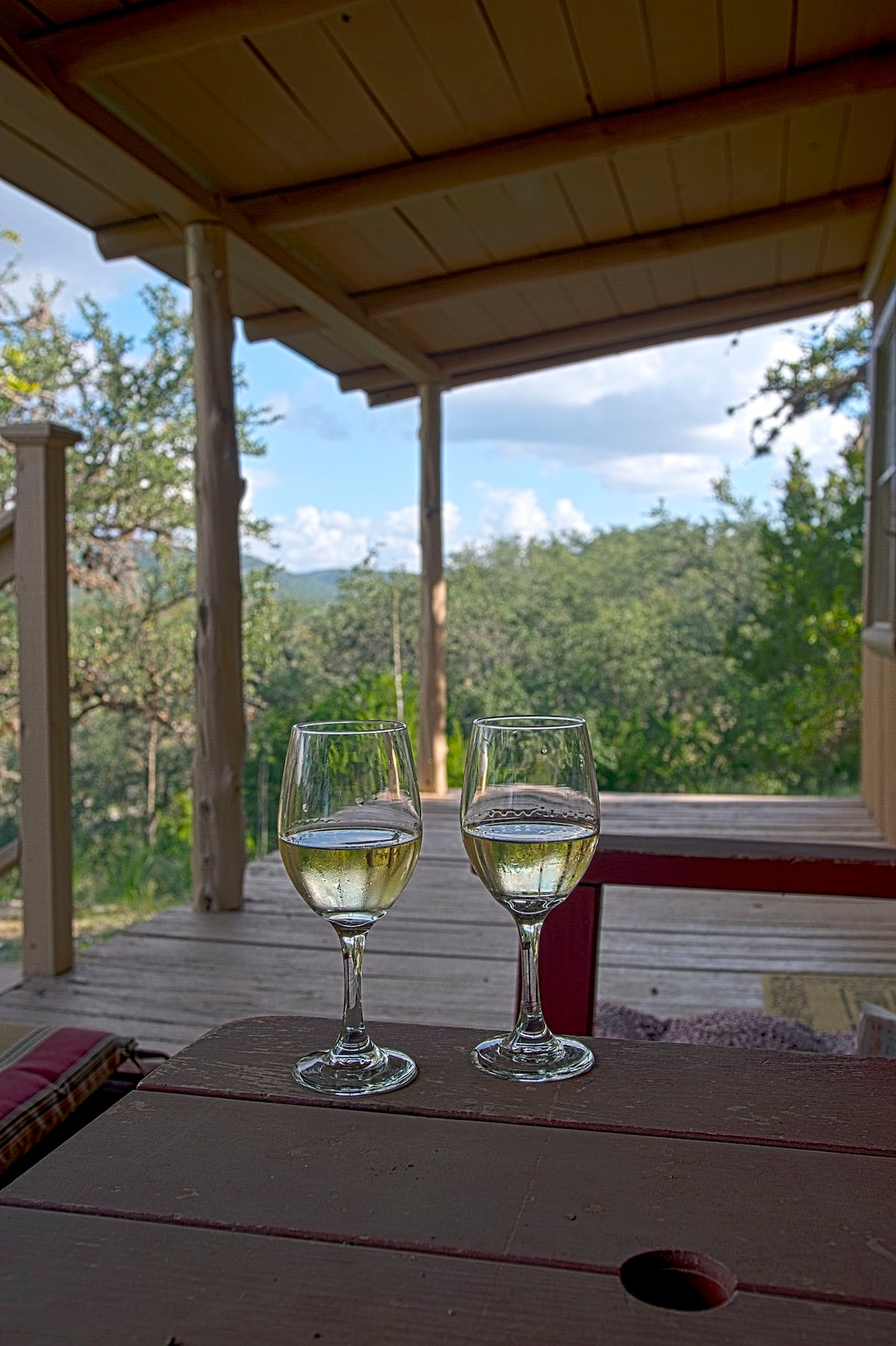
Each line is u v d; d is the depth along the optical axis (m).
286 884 3.73
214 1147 0.59
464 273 4.23
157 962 2.84
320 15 2.37
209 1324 0.45
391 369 5.52
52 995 2.59
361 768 0.66
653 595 13.80
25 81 2.40
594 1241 0.50
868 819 4.86
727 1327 0.44
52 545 2.72
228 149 3.08
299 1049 0.73
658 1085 0.67
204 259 3.26
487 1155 0.58
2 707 9.09
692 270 4.42
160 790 11.07
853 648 8.32
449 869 3.88
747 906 3.42
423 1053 0.72
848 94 2.93
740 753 10.70
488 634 13.60
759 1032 1.61
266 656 10.98
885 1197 0.54
